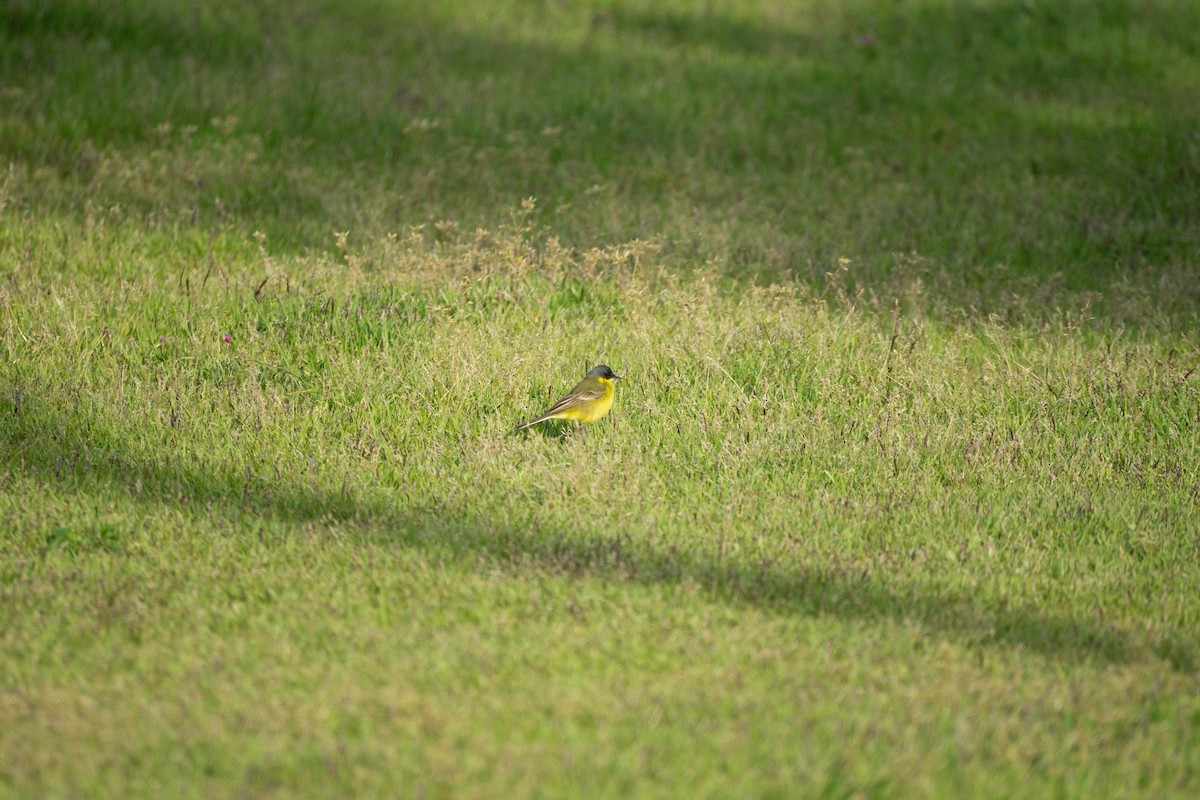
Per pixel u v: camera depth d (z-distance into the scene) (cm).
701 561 1016
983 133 2355
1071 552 1062
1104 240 1886
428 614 912
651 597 948
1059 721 802
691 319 1470
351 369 1340
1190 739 789
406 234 1739
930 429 1268
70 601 912
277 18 2667
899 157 2247
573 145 2212
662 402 1328
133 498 1083
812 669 852
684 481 1162
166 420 1228
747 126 2370
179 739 751
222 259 1628
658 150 2225
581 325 1477
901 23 2939
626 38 2847
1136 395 1347
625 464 1179
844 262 1560
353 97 2309
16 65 2242
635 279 1550
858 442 1245
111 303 1450
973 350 1484
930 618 941
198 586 943
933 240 1873
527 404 1300
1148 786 744
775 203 2014
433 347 1388
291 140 2095
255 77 2348
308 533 1035
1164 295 1666
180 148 1977
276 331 1414
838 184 2120
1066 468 1204
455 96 2377
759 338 1445
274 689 810
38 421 1209
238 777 719
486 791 708
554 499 1112
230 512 1065
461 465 1175
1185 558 1050
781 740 763
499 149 2172
